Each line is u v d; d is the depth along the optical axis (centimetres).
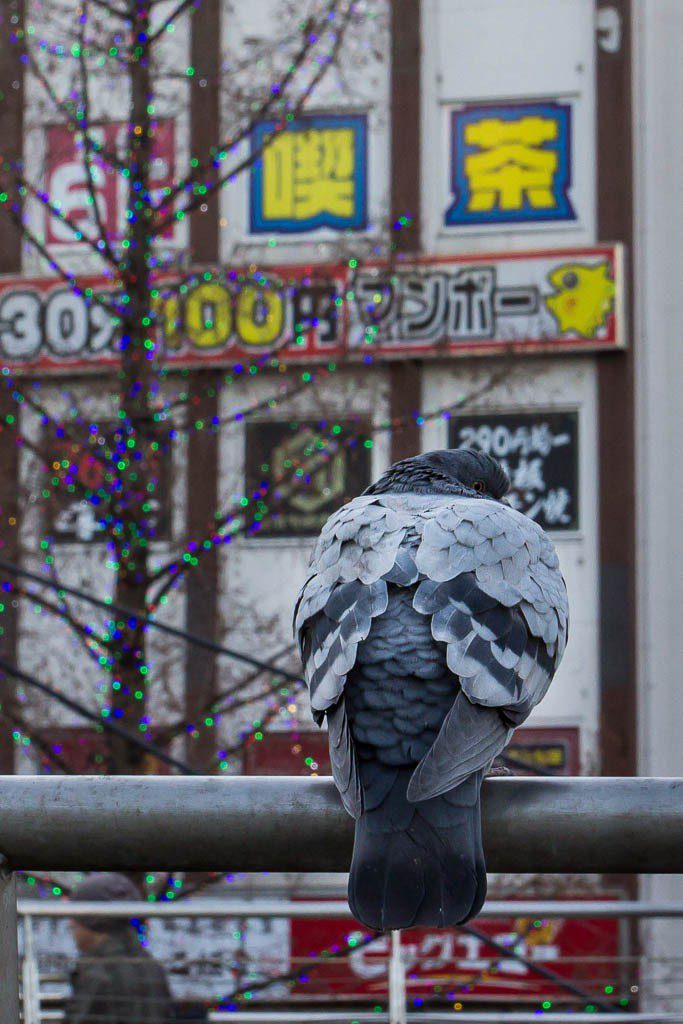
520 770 1261
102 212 1609
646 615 1550
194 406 1261
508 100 1622
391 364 1543
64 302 1573
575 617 1564
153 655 1211
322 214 1619
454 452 428
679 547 1555
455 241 1617
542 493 1571
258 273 1295
